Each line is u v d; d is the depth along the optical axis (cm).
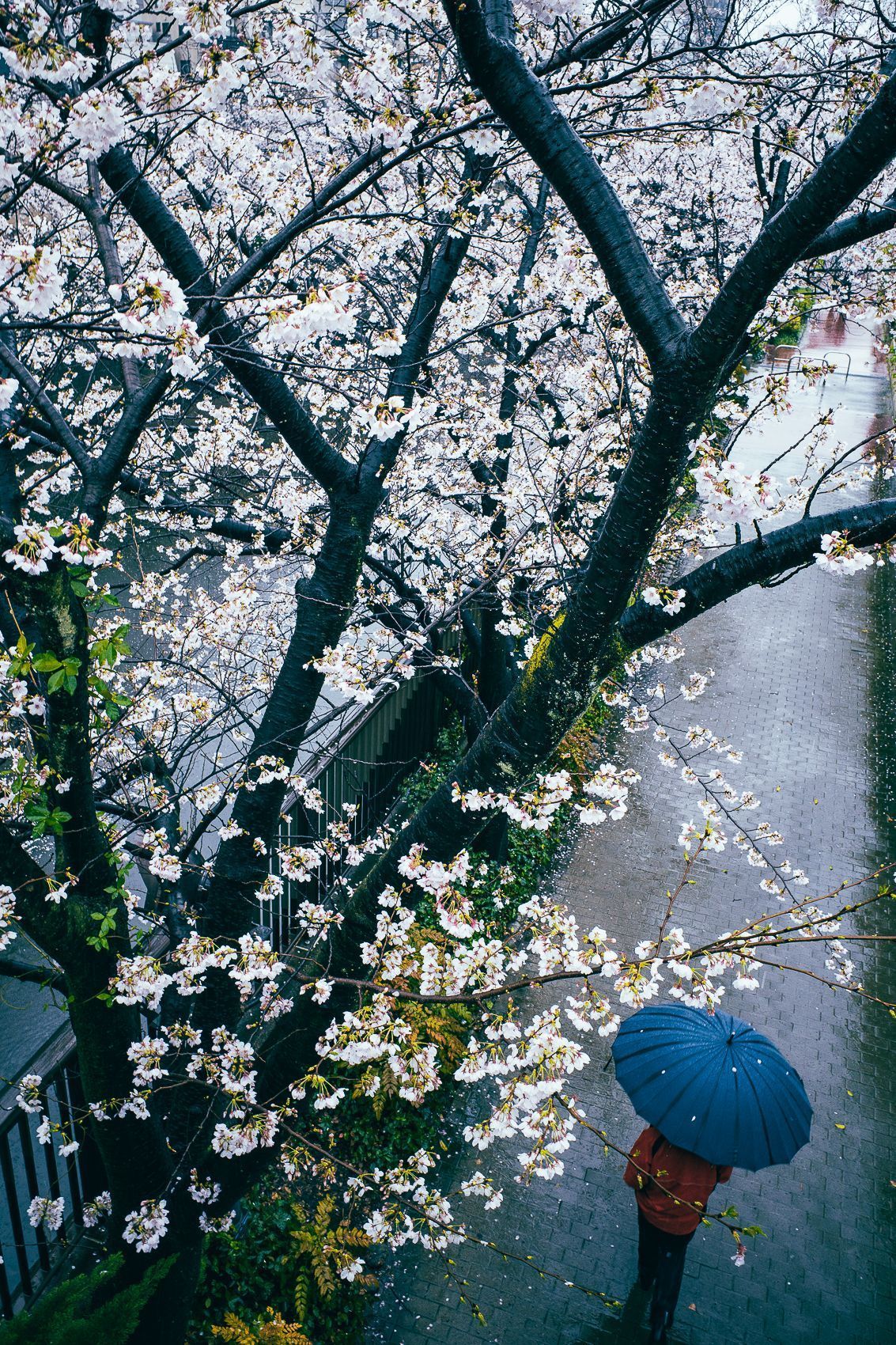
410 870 363
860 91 400
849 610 1677
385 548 802
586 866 977
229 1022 464
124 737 581
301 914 444
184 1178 429
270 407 437
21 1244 439
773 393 513
